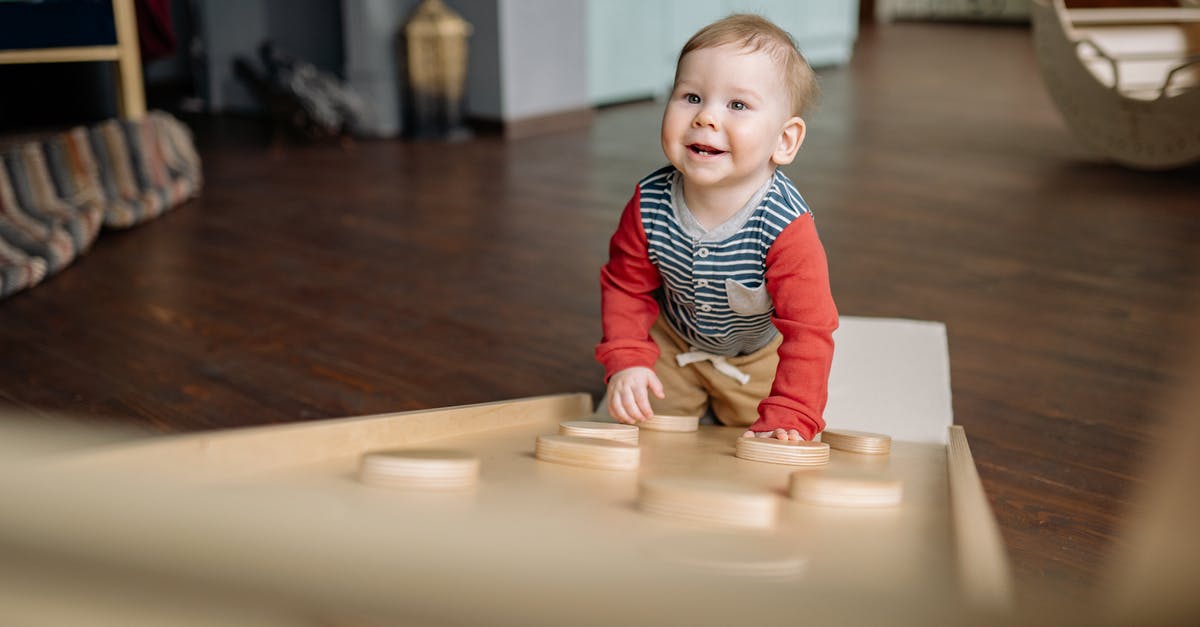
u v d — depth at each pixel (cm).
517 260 244
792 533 37
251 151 401
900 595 20
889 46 774
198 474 43
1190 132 324
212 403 154
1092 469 131
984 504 47
